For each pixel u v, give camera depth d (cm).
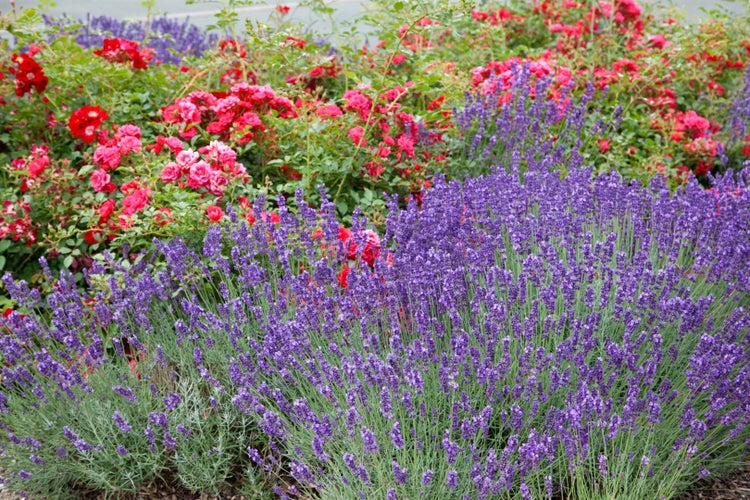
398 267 385
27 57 535
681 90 737
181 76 620
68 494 352
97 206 472
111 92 579
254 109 532
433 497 306
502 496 306
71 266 482
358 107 525
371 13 771
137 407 364
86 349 375
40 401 350
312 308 368
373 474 315
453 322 344
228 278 402
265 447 361
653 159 604
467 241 414
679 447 329
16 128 557
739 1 812
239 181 475
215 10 1398
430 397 343
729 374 360
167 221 437
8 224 468
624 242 452
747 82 700
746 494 337
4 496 354
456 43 772
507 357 323
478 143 574
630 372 343
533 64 633
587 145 618
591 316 338
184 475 346
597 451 328
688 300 346
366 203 489
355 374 319
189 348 388
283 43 586
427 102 664
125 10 1378
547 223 412
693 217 429
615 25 811
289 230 421
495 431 343
